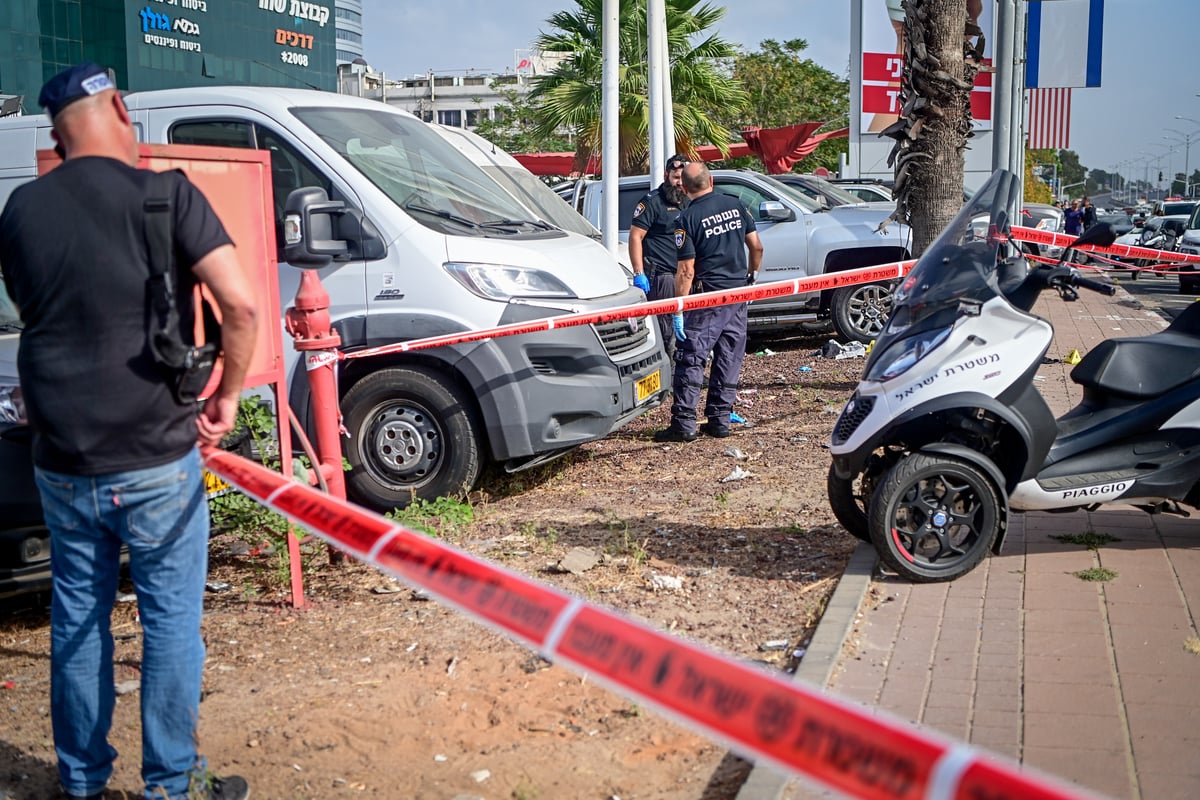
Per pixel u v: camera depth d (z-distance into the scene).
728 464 7.87
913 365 5.10
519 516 6.73
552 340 6.84
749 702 1.85
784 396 10.47
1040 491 5.21
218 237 3.13
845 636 4.56
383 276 6.72
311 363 5.45
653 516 6.60
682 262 8.45
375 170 6.96
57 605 3.29
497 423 6.66
